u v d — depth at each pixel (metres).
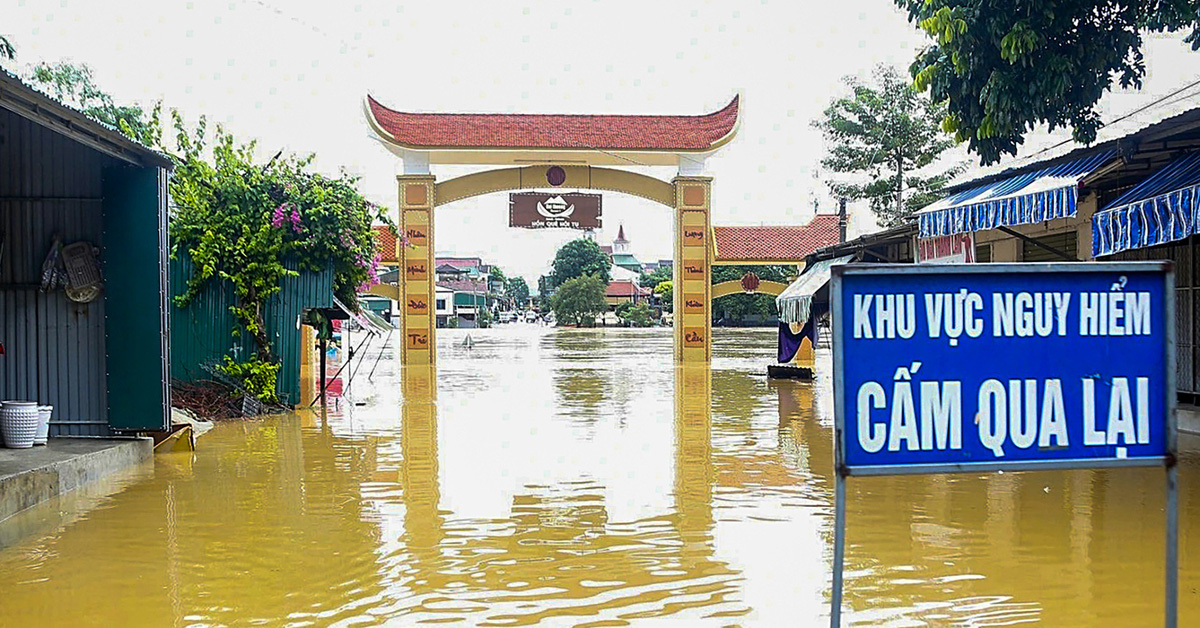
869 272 3.42
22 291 10.16
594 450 11.09
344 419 14.48
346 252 15.60
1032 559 6.23
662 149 29.95
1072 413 3.50
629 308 81.44
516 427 13.32
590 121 31.27
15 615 5.22
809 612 5.26
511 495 8.45
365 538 6.89
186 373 15.14
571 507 7.94
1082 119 9.44
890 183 29.62
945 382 3.45
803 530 7.08
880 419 3.43
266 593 5.61
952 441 3.45
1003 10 8.70
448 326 82.00
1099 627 4.97
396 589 5.69
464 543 6.75
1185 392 12.48
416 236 29.55
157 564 6.21
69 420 10.20
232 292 15.25
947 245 15.70
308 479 9.28
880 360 3.43
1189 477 8.93
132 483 9.06
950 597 5.47
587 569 6.09
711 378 22.67
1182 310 12.53
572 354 34.78
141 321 10.11
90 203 10.17
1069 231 13.91
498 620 5.14
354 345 41.88
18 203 10.14
